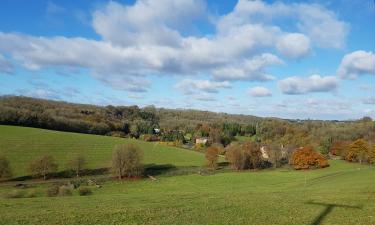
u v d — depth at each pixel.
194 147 165.75
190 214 23.31
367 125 167.38
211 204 27.97
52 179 89.00
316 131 172.25
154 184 86.31
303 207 26.14
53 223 20.55
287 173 105.00
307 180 79.00
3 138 113.69
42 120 149.75
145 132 196.12
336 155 144.50
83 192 60.94
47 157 90.06
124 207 26.47
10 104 172.12
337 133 164.00
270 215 23.00
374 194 33.09
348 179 57.84
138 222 20.83
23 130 128.00
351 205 27.00
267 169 119.00
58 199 37.38
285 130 183.12
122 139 144.12
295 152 120.81
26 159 98.19
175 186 83.12
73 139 126.19
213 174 103.69
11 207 28.27
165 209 25.22
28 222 20.83
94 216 22.48
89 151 115.44
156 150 134.88
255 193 39.44
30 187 77.06
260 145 137.62
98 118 188.25
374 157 122.62
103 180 90.31
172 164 116.88
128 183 87.88
